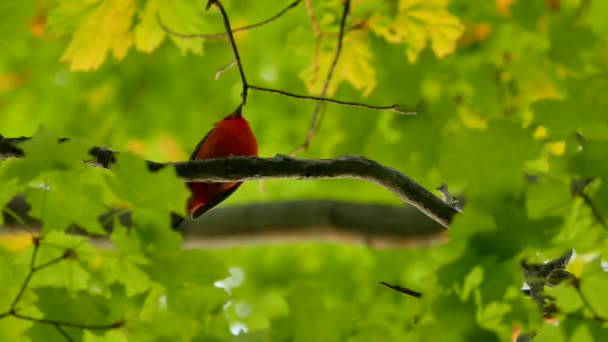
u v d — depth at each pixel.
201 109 12.61
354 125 11.58
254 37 12.21
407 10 7.37
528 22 9.88
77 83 12.59
